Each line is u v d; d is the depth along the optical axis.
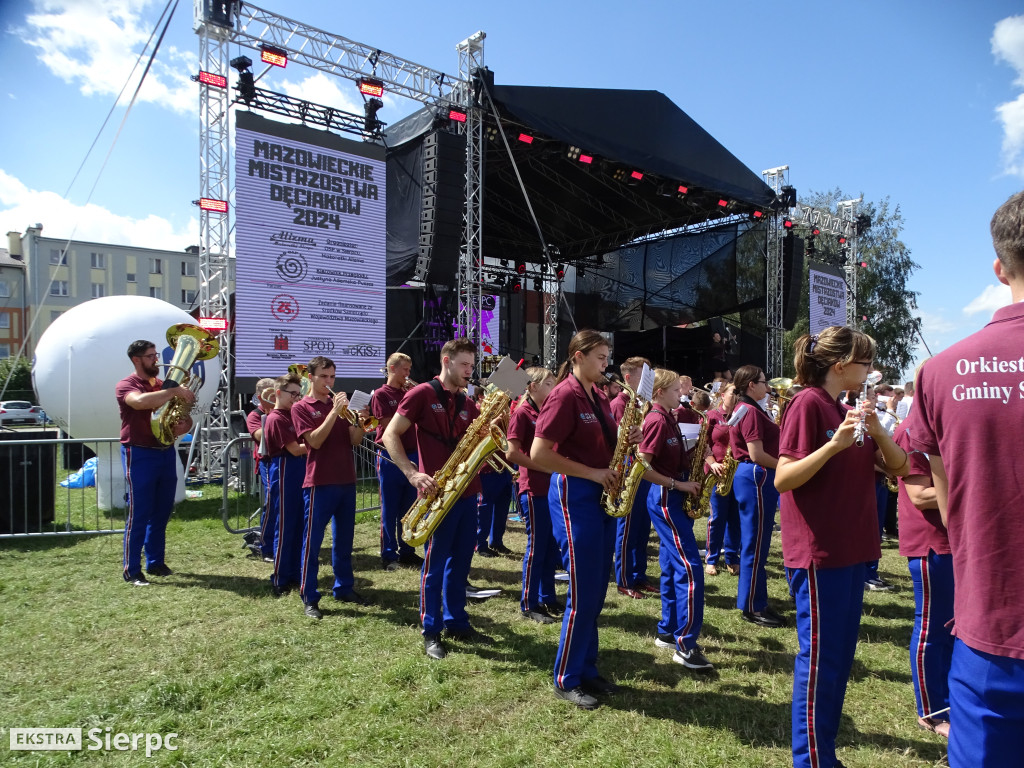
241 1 8.90
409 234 11.88
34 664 3.51
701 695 3.29
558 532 3.16
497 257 19.55
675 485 3.69
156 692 3.11
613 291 20.14
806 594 2.46
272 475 5.68
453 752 2.69
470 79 10.95
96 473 8.15
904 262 27.05
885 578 5.72
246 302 8.94
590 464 3.12
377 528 7.27
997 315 1.50
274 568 4.84
